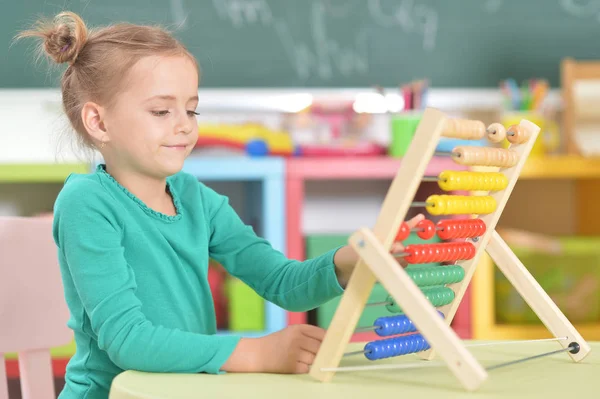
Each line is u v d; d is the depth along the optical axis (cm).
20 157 309
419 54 329
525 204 347
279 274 137
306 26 323
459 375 96
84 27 138
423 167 102
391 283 100
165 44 134
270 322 282
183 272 133
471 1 330
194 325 134
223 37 319
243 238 145
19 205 319
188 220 140
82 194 124
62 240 123
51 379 147
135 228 129
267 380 105
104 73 133
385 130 327
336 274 130
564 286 298
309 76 324
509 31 332
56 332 147
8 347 141
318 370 104
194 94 134
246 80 321
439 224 120
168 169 131
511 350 131
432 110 102
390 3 327
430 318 97
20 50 305
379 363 119
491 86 332
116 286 117
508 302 296
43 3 304
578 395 95
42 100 308
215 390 97
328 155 297
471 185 120
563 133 334
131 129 131
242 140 293
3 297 141
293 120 318
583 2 336
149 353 111
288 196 286
